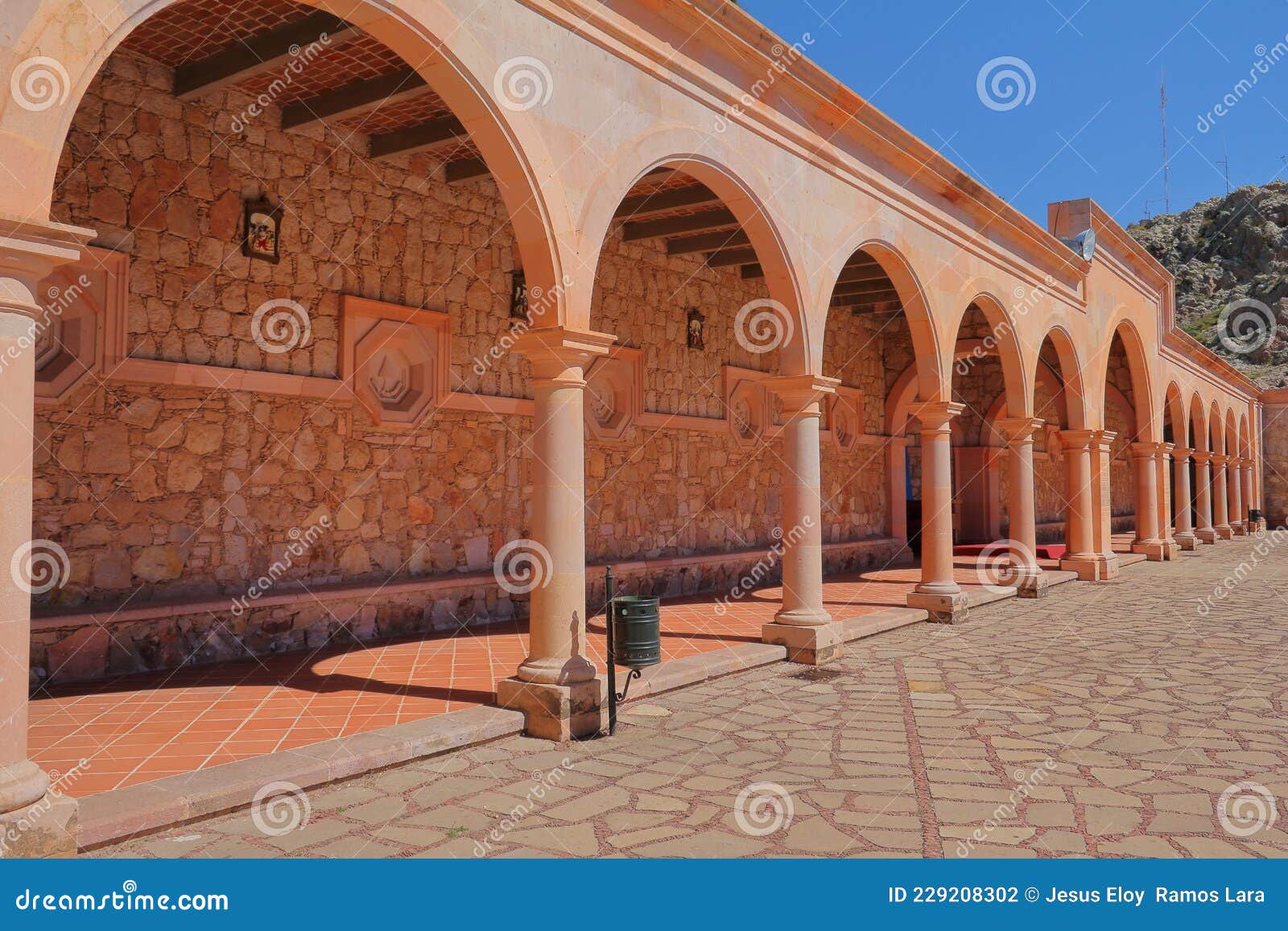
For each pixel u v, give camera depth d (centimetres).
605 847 393
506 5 564
